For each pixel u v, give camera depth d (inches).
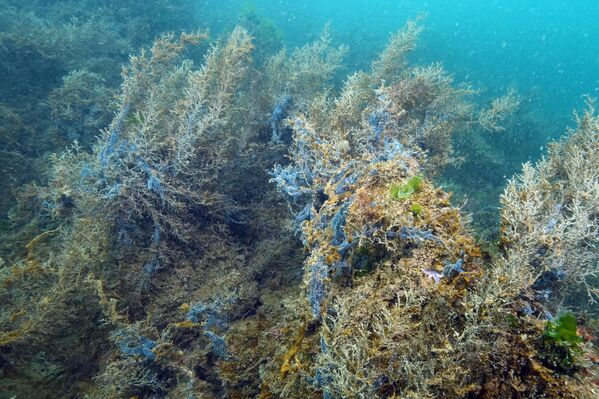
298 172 152.5
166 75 245.9
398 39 263.6
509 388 84.0
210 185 184.4
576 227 109.1
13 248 178.9
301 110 213.2
